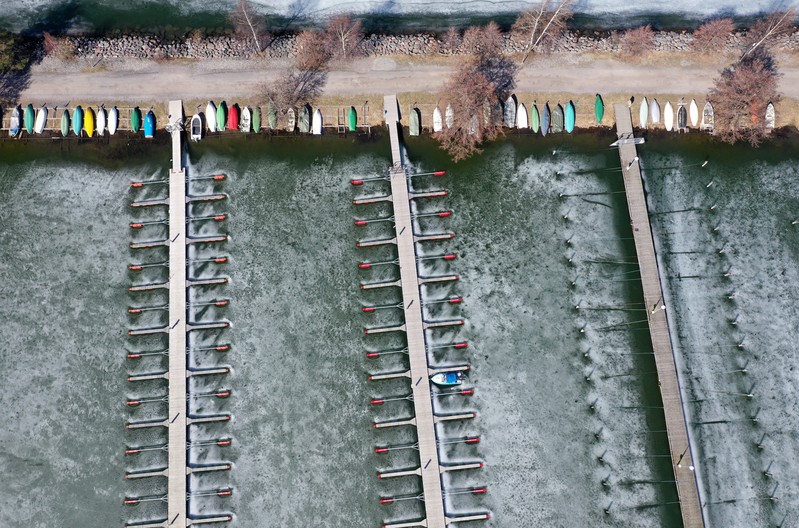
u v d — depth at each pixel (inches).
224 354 1581.0
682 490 1487.5
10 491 1519.4
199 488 1514.5
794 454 1519.4
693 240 1632.6
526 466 1528.1
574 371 1572.3
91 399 1560.0
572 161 1679.4
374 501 1518.2
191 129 1675.7
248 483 1523.1
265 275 1624.0
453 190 1667.1
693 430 1535.4
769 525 1489.9
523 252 1635.1
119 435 1544.0
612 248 1630.2
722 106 1656.0
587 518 1508.4
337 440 1544.0
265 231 1647.4
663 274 1614.2
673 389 1536.7
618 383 1563.7
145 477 1526.8
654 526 1497.3
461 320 1595.7
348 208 1663.4
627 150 1667.1
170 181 1654.8
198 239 1633.9
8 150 1675.7
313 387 1567.4
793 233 1627.7
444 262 1631.4
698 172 1667.1
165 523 1502.2
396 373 1568.7
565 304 1605.6
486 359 1577.3
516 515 1508.4
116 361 1578.5
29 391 1563.7
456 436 1539.1
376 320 1601.9
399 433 1546.5
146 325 1598.2
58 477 1526.8
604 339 1585.9
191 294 1606.8
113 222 1648.6
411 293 1598.2
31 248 1630.2
